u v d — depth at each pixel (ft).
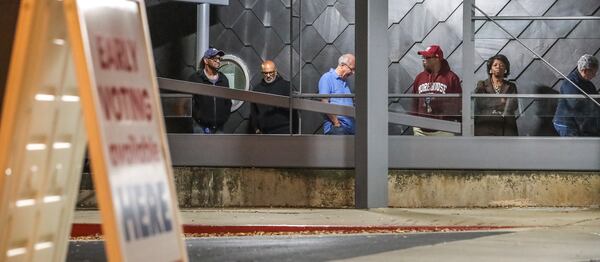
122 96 14.76
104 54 14.49
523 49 59.93
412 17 61.36
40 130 15.08
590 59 53.47
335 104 53.62
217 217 45.24
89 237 40.16
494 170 52.70
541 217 46.19
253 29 62.49
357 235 39.32
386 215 46.73
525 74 59.93
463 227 41.88
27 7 14.48
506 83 53.62
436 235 38.91
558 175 52.65
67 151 15.83
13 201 14.69
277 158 53.06
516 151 52.60
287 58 62.28
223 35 62.54
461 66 61.05
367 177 49.96
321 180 52.90
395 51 61.41
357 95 50.29
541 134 53.36
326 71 61.82
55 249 15.96
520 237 36.27
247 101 53.47
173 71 63.26
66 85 15.42
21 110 14.57
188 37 63.31
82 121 15.94
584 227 40.65
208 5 60.85
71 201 16.08
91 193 52.85
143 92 15.46
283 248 34.17
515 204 52.60
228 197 53.26
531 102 53.16
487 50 60.23
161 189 15.42
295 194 53.06
